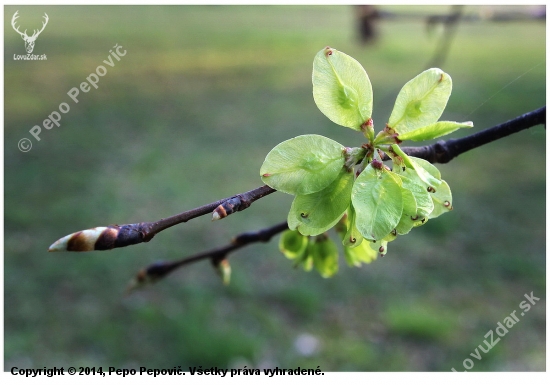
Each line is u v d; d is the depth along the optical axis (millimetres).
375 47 12688
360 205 1118
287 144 1146
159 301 5098
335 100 1223
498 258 5805
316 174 1141
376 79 10656
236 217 6605
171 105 10133
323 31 15266
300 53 13406
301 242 1833
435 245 6062
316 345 4613
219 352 4395
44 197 6785
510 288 5336
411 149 1392
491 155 8172
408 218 1135
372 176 1146
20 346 4395
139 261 5676
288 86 11234
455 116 8570
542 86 9867
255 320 4902
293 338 4695
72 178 7289
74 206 6594
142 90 10750
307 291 5227
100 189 7035
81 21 14750
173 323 4766
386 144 1210
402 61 11992
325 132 8977
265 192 1110
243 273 5574
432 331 4684
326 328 4836
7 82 10031
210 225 6414
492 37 14266
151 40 13891
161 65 12219
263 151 8250
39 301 4992
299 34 15031
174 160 7930
